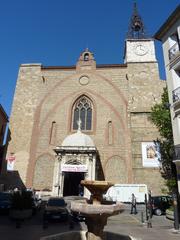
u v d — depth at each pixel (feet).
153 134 112.16
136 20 152.66
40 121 121.60
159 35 80.43
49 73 132.36
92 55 134.31
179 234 42.78
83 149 104.17
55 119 121.60
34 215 64.54
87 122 121.19
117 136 114.93
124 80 126.72
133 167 107.65
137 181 104.94
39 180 109.91
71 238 22.71
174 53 70.90
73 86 127.95
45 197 96.02
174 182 81.25
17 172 111.86
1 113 119.03
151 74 126.93
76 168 101.76
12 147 116.78
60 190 99.09
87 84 127.54
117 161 110.52
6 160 114.21
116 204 23.29
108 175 108.47
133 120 116.47
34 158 114.01
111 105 121.39
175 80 70.28
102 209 21.56
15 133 119.44
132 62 129.80
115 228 49.19
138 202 92.27
